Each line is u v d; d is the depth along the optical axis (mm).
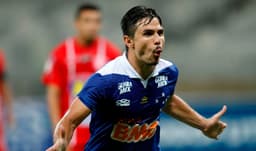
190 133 32281
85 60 24906
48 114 32094
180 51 50688
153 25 14250
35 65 49969
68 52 24938
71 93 24969
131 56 14742
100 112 15008
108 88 14531
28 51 50469
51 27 51469
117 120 15062
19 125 32062
